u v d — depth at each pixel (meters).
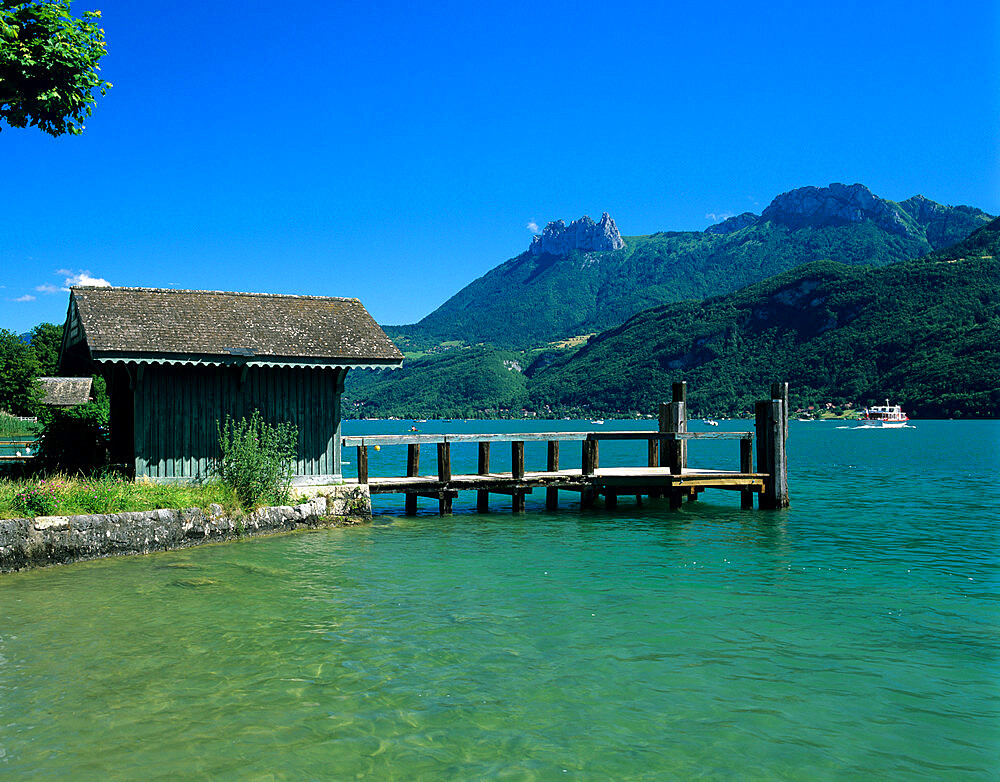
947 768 6.69
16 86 16.22
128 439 20.23
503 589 12.81
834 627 10.75
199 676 8.49
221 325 19.05
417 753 6.77
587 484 23.78
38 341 72.56
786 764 6.71
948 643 10.06
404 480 22.23
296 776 6.32
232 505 17.44
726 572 14.45
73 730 7.09
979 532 19.83
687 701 8.03
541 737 7.13
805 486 33.94
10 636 9.82
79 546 14.38
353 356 19.61
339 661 9.05
